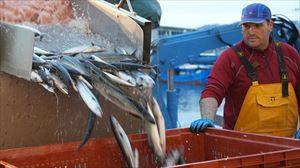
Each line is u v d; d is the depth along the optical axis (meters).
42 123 2.98
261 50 3.96
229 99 4.07
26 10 3.72
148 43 3.45
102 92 2.94
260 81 3.92
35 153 2.71
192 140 3.40
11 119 2.86
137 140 3.19
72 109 3.09
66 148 2.84
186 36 6.16
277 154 2.46
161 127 3.19
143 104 3.19
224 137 3.25
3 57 2.80
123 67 3.18
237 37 6.36
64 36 3.71
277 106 3.89
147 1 5.12
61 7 3.83
